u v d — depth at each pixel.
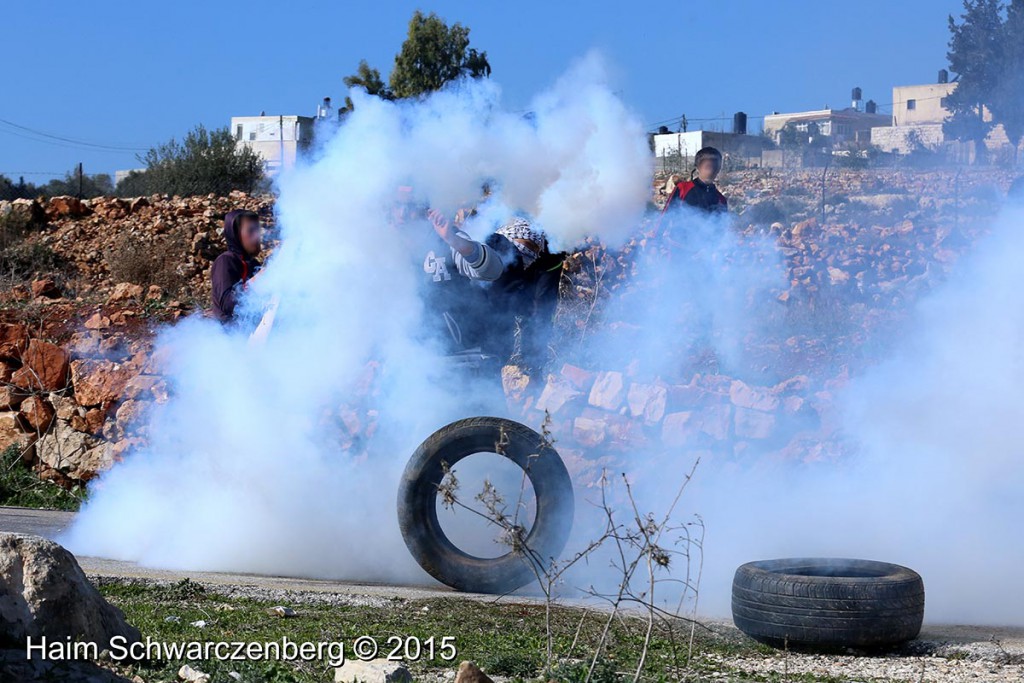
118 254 23.11
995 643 7.22
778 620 6.99
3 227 25.34
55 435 13.07
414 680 5.92
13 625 5.41
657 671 6.29
